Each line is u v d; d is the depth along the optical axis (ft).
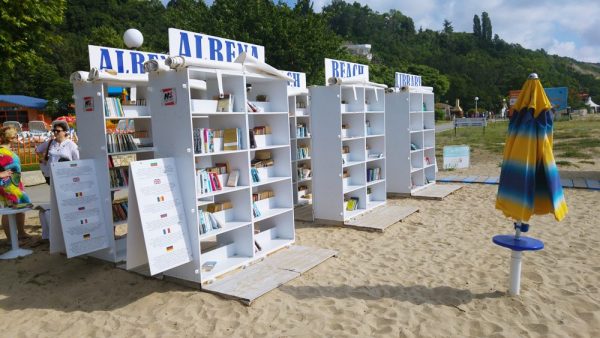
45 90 124.67
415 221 25.76
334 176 24.84
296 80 33.35
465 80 282.36
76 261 19.53
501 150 61.57
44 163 22.99
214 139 17.19
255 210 19.39
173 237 15.14
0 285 17.06
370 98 29.50
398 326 12.97
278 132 20.89
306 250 20.03
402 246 20.94
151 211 14.60
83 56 155.53
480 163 50.06
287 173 20.86
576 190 32.32
